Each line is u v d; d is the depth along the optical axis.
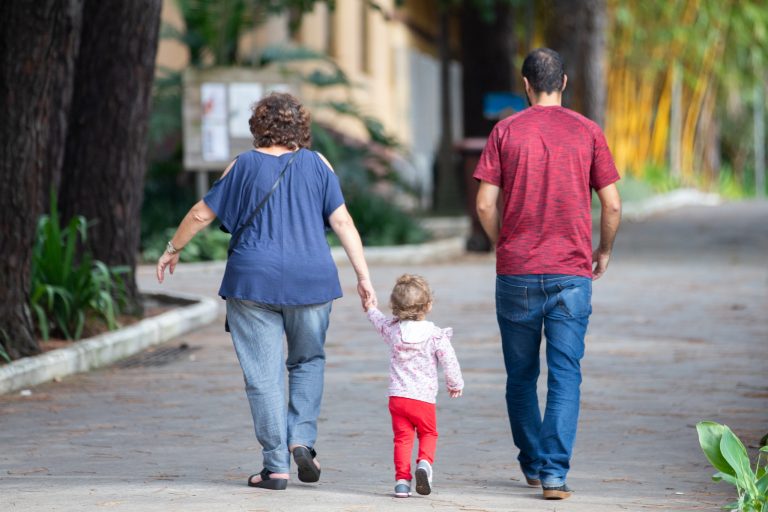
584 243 17.34
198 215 17.59
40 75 27.67
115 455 20.14
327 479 18.42
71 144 36.28
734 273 54.50
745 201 144.62
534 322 17.42
